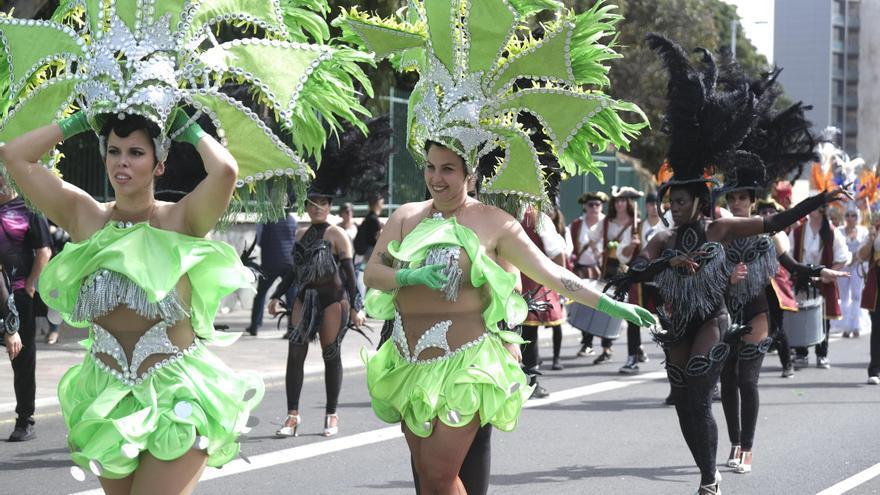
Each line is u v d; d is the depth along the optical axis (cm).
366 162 891
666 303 701
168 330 437
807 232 1341
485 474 531
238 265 445
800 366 1370
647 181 2694
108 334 435
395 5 1587
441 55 524
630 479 755
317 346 1444
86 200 454
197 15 448
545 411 1023
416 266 510
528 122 545
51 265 441
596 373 1295
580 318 1341
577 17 523
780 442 884
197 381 434
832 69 7400
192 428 421
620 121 530
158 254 431
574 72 533
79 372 449
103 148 441
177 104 443
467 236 505
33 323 848
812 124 809
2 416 943
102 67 434
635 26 2669
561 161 547
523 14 531
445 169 518
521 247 517
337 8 1546
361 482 737
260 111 529
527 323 1072
